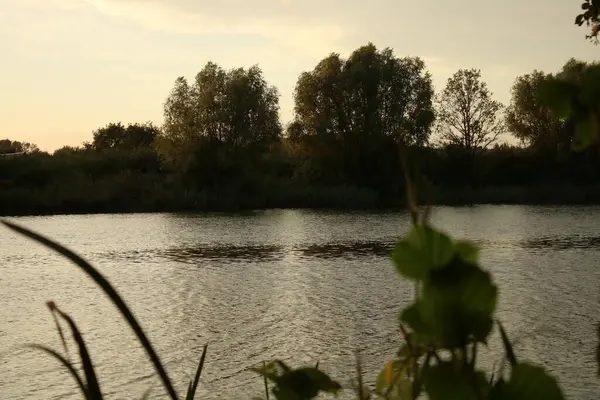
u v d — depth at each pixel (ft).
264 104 167.22
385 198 169.17
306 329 50.96
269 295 64.80
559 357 39.73
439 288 1.46
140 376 40.55
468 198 179.52
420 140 165.37
